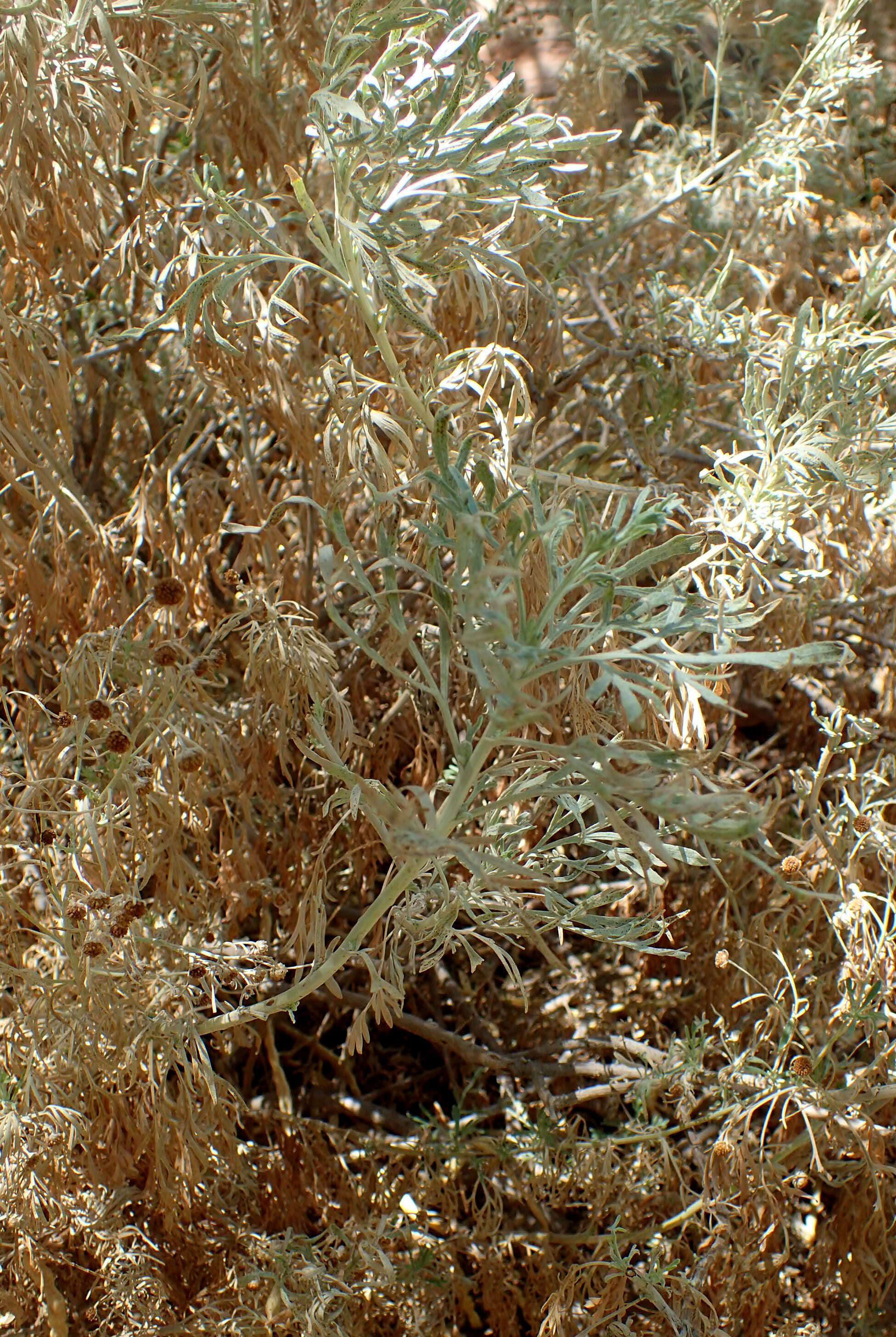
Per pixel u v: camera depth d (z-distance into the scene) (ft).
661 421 6.81
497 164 4.15
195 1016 5.11
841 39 7.20
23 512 6.91
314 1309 5.33
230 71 6.03
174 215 5.93
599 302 7.19
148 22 5.57
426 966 4.91
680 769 3.24
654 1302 5.52
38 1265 5.15
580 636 4.76
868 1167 5.81
